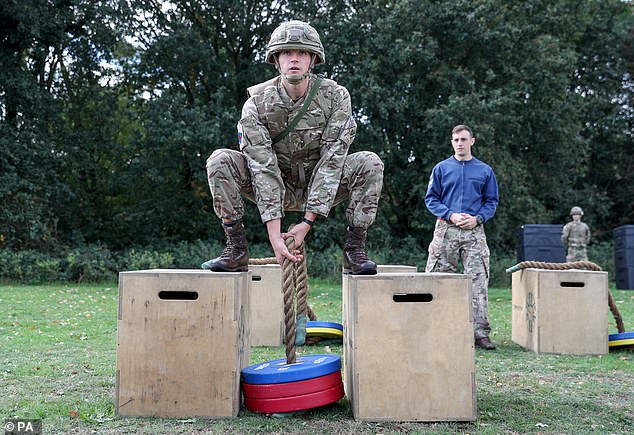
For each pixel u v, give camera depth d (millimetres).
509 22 15789
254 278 5660
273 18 16844
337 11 16281
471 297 3139
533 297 5500
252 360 4770
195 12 17172
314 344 5598
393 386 3096
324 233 15703
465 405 3102
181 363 3109
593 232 21109
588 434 2893
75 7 15180
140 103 17078
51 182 15398
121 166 16922
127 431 2854
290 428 2934
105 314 7609
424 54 15328
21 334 5832
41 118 15289
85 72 16234
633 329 7012
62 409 3207
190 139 14609
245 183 3369
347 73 15352
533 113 16516
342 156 3262
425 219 16172
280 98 3215
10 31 14633
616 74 21234
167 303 3123
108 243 16891
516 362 4855
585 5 18766
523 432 2930
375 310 3115
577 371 4500
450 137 14938
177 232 17406
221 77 17031
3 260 13000
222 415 3090
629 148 21844
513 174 15422
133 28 15883
